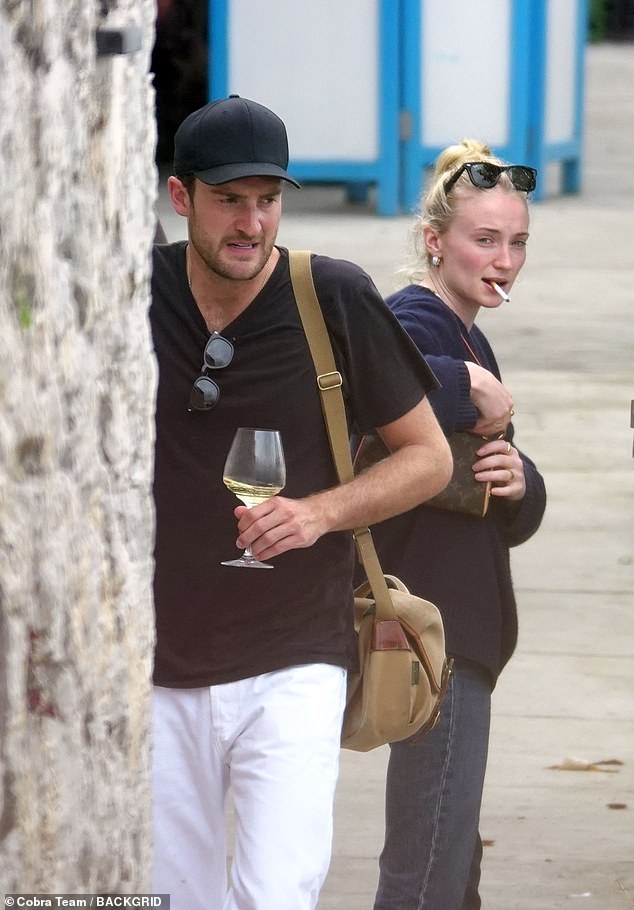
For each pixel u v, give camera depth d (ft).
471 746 32.27
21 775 15.07
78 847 15.80
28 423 14.35
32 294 14.34
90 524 15.51
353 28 151.02
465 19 154.30
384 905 32.50
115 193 15.92
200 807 29.55
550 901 41.86
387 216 154.71
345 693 29.81
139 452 16.80
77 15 14.82
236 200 28.19
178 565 28.99
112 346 15.99
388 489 29.48
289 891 27.37
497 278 34.30
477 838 35.68
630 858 44.47
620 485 79.46
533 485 34.01
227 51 151.43
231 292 29.14
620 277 127.44
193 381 29.19
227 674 28.81
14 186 14.02
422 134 155.74
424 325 33.55
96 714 15.84
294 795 27.86
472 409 32.40
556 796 48.55
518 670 58.13
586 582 67.00
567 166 171.01
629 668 58.34
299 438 29.45
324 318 29.40
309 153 154.71
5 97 13.82
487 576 32.78
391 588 31.32
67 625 15.10
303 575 29.09
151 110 16.96
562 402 92.43
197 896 30.09
